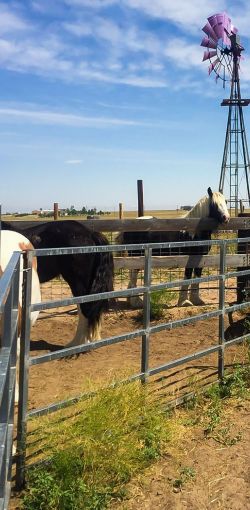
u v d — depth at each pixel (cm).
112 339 413
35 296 445
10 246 418
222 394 515
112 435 356
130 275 966
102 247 404
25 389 339
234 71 3203
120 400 388
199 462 384
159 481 358
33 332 760
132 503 332
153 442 395
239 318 833
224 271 550
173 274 1096
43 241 617
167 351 672
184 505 331
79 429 349
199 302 941
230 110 3300
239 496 341
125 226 865
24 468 338
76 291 632
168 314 866
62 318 839
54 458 338
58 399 489
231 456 394
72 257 617
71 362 619
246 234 918
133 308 933
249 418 463
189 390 512
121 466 351
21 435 340
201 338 737
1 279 238
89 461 342
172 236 958
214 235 1202
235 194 3309
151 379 548
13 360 311
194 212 940
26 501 320
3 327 276
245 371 554
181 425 434
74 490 322
